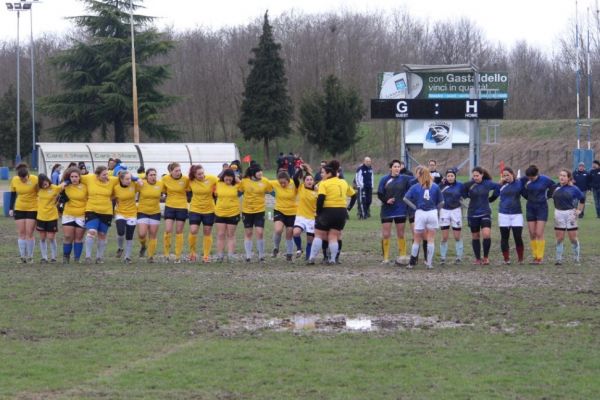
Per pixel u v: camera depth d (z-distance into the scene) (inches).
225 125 4638.3
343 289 658.2
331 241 827.4
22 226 847.1
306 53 4510.3
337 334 492.4
